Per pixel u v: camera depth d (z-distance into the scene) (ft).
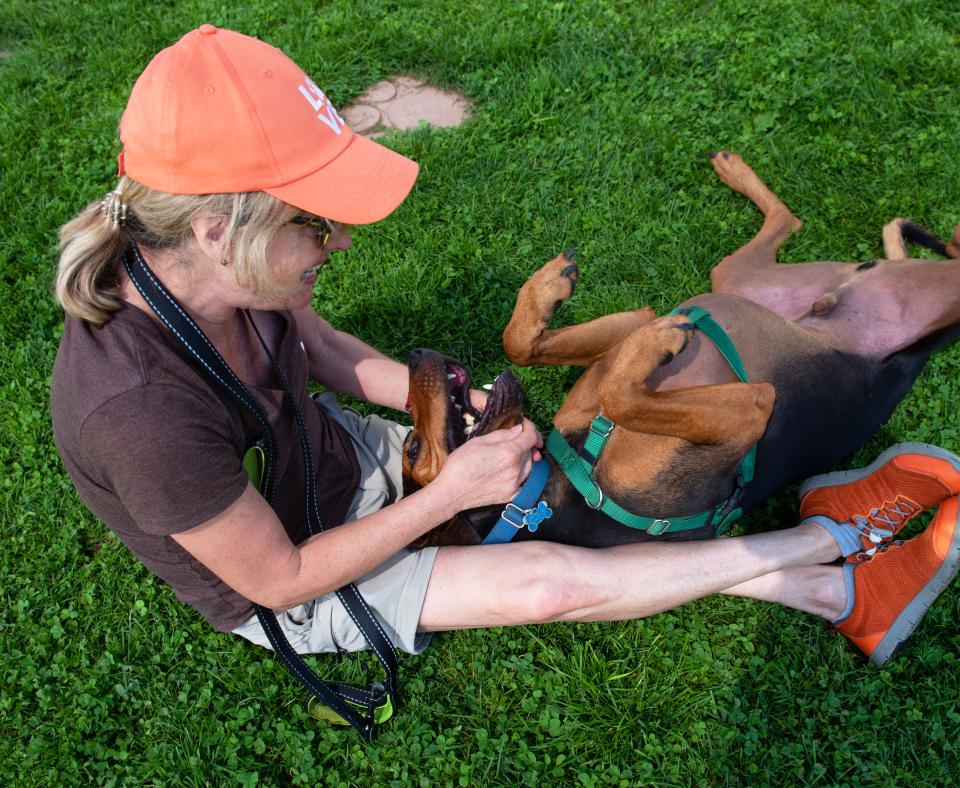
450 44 6.81
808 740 4.25
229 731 4.36
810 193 5.91
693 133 6.25
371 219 3.09
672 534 4.26
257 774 4.22
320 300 5.72
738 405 3.86
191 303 3.26
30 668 4.50
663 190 5.97
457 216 5.97
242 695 4.47
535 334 4.29
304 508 4.11
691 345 4.14
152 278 3.13
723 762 4.20
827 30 6.63
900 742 4.21
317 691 4.09
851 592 4.42
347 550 3.66
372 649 4.29
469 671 4.53
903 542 4.58
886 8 6.68
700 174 6.06
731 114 6.27
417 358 4.11
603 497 4.11
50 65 7.09
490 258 5.79
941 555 4.27
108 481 3.27
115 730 4.40
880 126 6.14
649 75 6.58
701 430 3.83
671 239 5.77
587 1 7.00
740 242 5.75
